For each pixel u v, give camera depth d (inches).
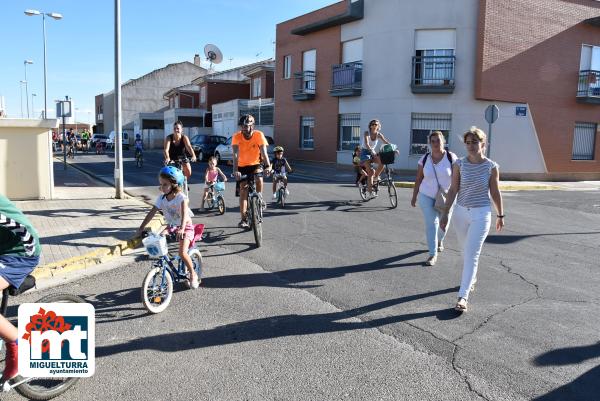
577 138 923.4
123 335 180.1
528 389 145.0
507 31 829.2
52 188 474.6
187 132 1729.8
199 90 2106.3
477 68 824.3
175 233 213.0
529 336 181.0
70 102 806.5
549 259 294.8
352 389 144.0
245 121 323.3
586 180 926.4
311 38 1056.8
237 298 218.8
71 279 244.5
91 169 945.5
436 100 849.5
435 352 167.9
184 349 169.3
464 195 205.3
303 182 704.4
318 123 1047.6
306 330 185.3
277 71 1176.8
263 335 180.9
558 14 872.9
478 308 208.7
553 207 526.0
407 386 145.9
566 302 217.3
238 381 148.3
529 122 865.5
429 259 274.4
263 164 336.8
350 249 308.3
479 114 839.7
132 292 226.4
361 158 496.1
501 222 208.1
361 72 929.5
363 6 917.8
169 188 207.8
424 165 273.1
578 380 150.5
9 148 456.4
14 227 125.7
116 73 473.4
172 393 141.5
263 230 361.1
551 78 876.0
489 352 168.1
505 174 864.3
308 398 139.3
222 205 426.3
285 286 235.9
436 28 842.8
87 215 391.9
